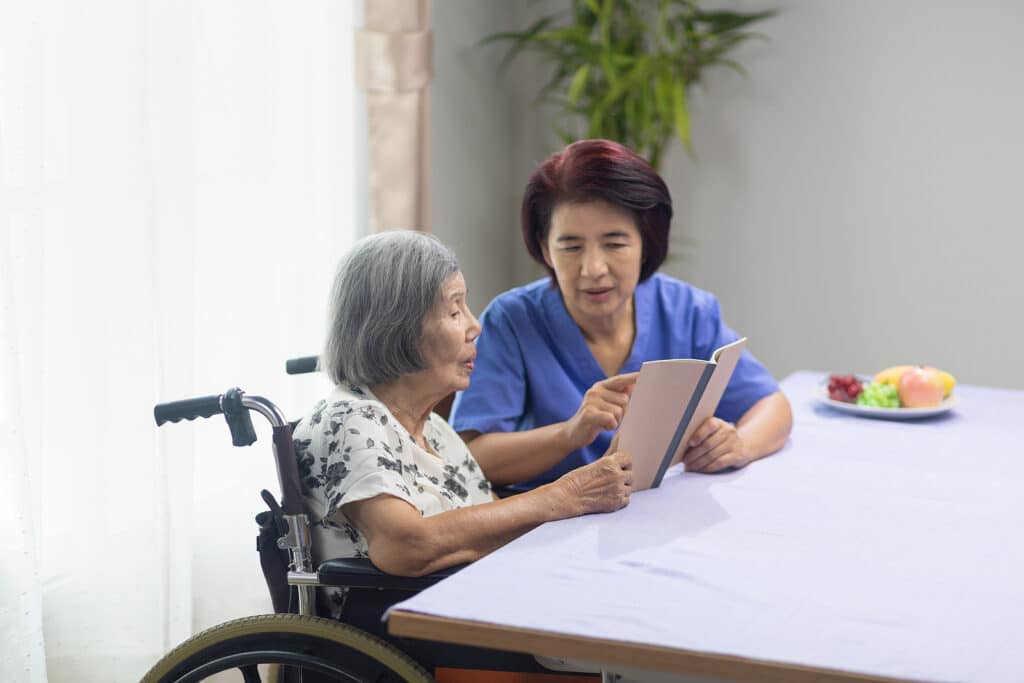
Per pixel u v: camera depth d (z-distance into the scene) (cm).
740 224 372
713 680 112
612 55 343
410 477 148
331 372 152
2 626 170
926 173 349
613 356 192
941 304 354
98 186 193
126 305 197
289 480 140
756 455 182
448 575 137
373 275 148
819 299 367
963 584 125
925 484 168
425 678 132
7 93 174
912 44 345
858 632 111
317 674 142
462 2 344
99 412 195
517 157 385
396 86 277
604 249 176
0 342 168
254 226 238
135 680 203
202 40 223
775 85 361
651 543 138
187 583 211
